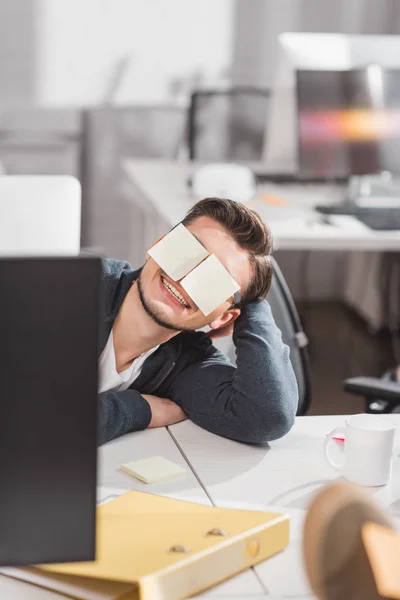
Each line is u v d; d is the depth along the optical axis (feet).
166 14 16.88
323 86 11.95
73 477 2.96
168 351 5.61
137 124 17.19
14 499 2.94
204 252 4.98
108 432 5.10
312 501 2.82
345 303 17.56
